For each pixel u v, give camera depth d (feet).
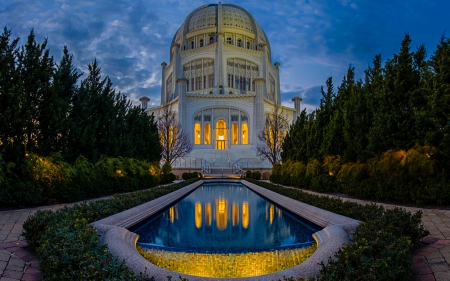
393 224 20.45
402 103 42.75
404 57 43.47
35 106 41.75
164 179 88.84
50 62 45.50
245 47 223.92
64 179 40.91
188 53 213.05
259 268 20.77
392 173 39.78
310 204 34.99
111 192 55.31
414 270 16.97
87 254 14.15
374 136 44.29
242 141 188.24
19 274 16.52
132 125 74.59
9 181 34.50
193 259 20.77
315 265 15.46
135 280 12.12
